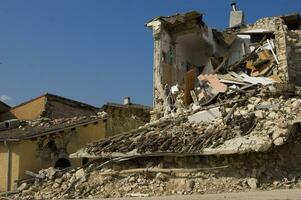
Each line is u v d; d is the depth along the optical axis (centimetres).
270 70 2686
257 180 1698
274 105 2008
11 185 2430
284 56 2561
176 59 3039
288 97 2139
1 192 2419
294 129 1862
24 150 2467
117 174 1958
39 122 2908
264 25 3075
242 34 3122
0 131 2823
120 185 1919
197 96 2598
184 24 2978
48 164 2539
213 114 2114
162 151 1875
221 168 1759
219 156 1786
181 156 1850
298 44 2600
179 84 3025
